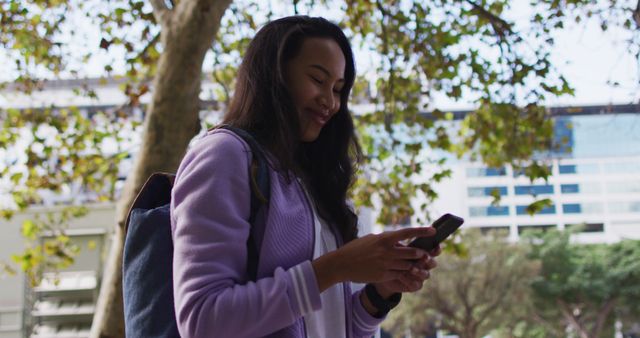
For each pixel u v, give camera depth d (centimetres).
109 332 650
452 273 3378
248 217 151
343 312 169
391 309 182
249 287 139
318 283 142
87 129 1010
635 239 3959
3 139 987
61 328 1155
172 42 711
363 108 1251
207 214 144
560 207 5966
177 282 142
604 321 3975
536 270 3547
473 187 5616
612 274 3859
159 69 713
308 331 154
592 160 6097
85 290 1171
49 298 1174
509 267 3434
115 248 677
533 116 901
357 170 202
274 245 150
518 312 3584
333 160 188
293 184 162
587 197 6009
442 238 158
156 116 704
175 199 150
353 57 185
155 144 698
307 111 172
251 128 165
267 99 167
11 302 1316
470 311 3388
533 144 927
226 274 140
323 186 183
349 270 143
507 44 888
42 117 984
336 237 177
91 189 1029
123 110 1011
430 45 930
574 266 3941
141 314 153
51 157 994
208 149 152
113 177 1012
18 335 1291
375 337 201
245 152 154
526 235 4091
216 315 135
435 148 1007
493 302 3422
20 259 1016
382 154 1025
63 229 1144
